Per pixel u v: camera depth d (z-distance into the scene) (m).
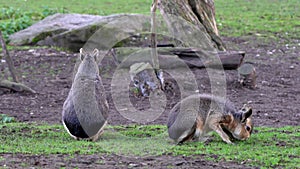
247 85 18.58
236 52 19.11
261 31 29.38
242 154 10.65
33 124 13.88
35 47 24.31
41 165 9.66
